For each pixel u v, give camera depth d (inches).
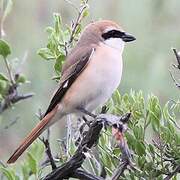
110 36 419.5
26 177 361.1
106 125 333.1
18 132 581.0
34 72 613.3
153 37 660.1
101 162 361.4
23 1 667.4
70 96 408.2
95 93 410.3
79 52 412.5
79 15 409.1
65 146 387.2
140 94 361.1
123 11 662.5
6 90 406.6
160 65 625.6
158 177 343.6
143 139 347.9
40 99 601.6
